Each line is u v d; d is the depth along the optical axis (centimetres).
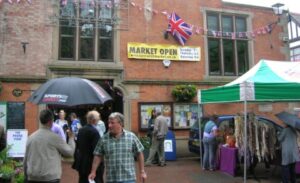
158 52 1373
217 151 1046
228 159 974
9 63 1200
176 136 1356
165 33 1391
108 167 475
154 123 1158
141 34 1362
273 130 917
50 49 1251
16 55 1212
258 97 802
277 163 914
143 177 483
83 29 1310
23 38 1224
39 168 470
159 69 1371
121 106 1333
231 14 1526
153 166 1118
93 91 520
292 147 798
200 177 941
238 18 1546
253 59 1541
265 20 1584
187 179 917
